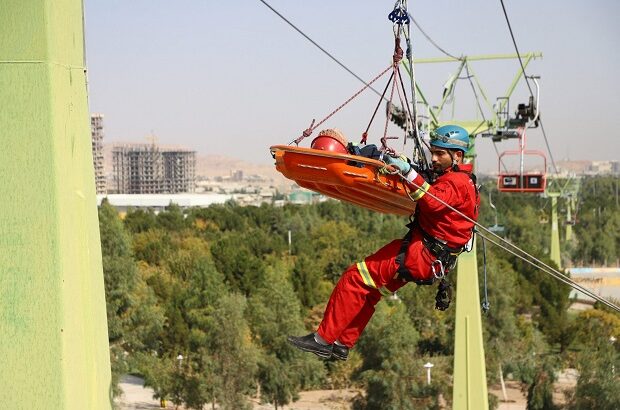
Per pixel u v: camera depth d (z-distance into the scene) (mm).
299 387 36219
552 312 48031
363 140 6812
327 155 5793
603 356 32656
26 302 4391
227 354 33562
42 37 4344
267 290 36875
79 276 4703
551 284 52031
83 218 4805
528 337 43812
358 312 6277
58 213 4391
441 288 6883
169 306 41781
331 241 79625
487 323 40000
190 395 34062
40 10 4340
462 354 19812
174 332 40750
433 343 41375
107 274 40562
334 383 39500
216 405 39250
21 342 4398
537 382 36312
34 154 4371
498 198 122812
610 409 31062
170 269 59844
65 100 4551
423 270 6246
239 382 33594
